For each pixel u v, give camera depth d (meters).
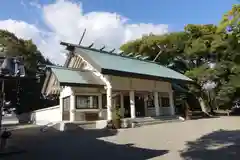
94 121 15.95
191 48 26.97
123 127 15.53
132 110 17.69
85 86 15.75
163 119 18.72
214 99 30.05
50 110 20.69
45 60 37.06
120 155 7.60
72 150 8.56
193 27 28.19
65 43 18.84
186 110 21.77
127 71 16.31
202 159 6.70
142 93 21.61
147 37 31.33
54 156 7.65
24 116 29.80
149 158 7.07
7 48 30.03
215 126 14.09
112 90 17.41
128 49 32.56
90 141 10.44
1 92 8.06
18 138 11.95
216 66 24.52
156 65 24.19
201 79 25.20
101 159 7.17
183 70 30.64
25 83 30.89
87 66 19.22
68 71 17.19
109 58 19.34
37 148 9.04
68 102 17.12
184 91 25.73
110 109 16.25
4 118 31.33
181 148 8.33
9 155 7.84
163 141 9.83
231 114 26.84
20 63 8.09
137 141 10.10
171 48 29.62
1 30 32.34
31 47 33.75
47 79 19.19
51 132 14.20
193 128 13.46
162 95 22.61
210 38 25.28
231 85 24.89
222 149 7.80
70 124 14.88
